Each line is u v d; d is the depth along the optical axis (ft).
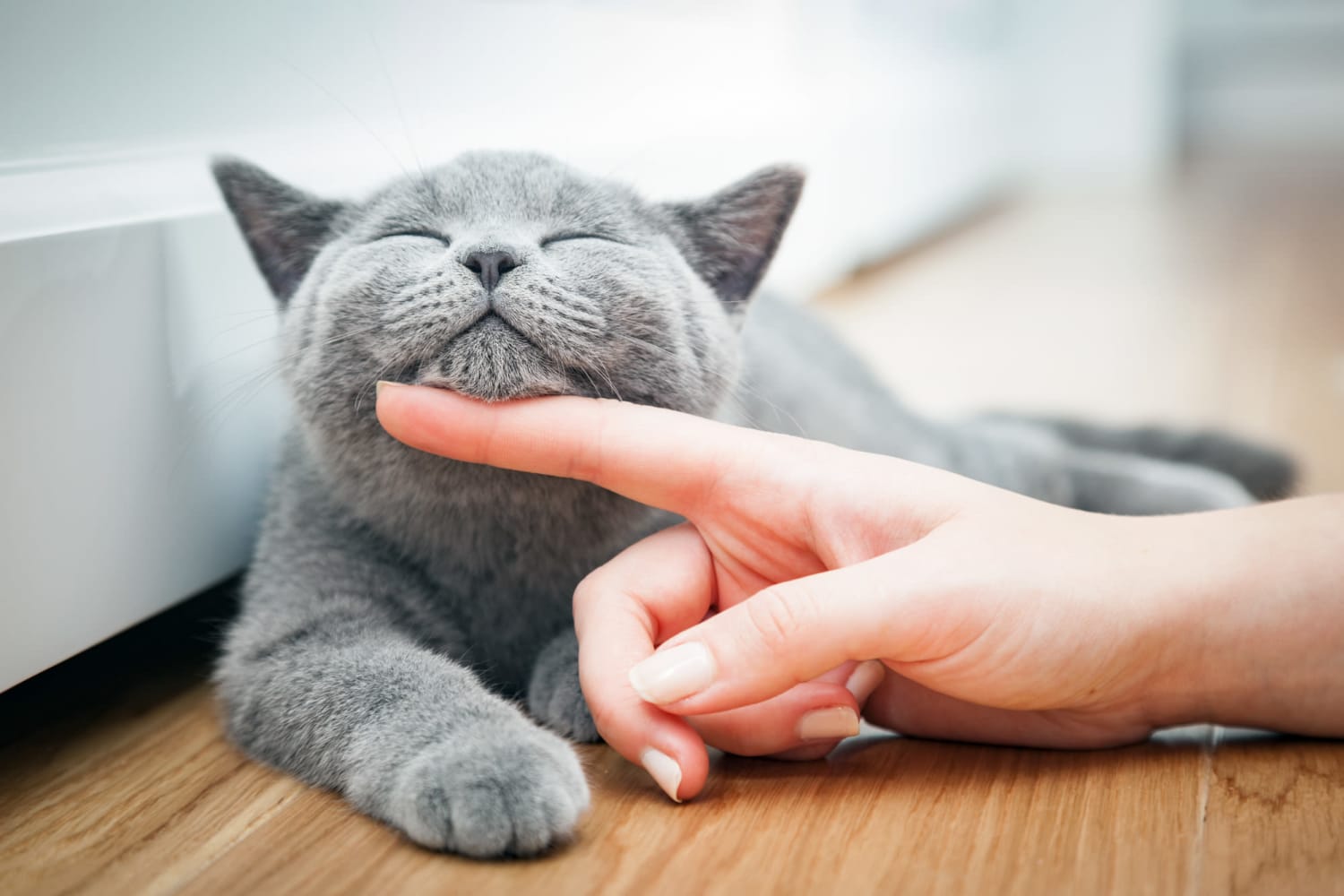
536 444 1.21
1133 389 2.47
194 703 1.39
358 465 1.35
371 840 1.11
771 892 1.04
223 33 1.52
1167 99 6.73
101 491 1.32
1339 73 9.04
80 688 1.43
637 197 1.48
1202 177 6.18
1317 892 1.03
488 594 1.41
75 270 1.27
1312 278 3.55
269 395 1.56
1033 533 1.16
